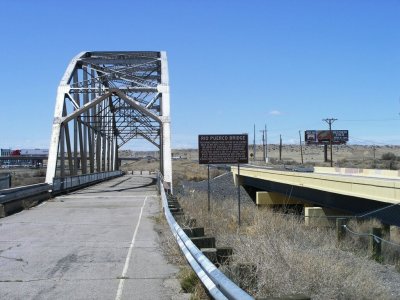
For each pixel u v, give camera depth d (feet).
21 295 27.43
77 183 128.47
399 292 34.68
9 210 70.79
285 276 25.75
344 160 410.11
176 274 32.48
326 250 44.29
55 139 118.21
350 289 27.58
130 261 36.83
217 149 67.21
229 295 18.49
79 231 52.70
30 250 41.27
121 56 163.43
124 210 75.46
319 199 112.47
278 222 59.62
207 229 51.83
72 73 144.77
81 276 32.07
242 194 186.70
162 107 137.39
